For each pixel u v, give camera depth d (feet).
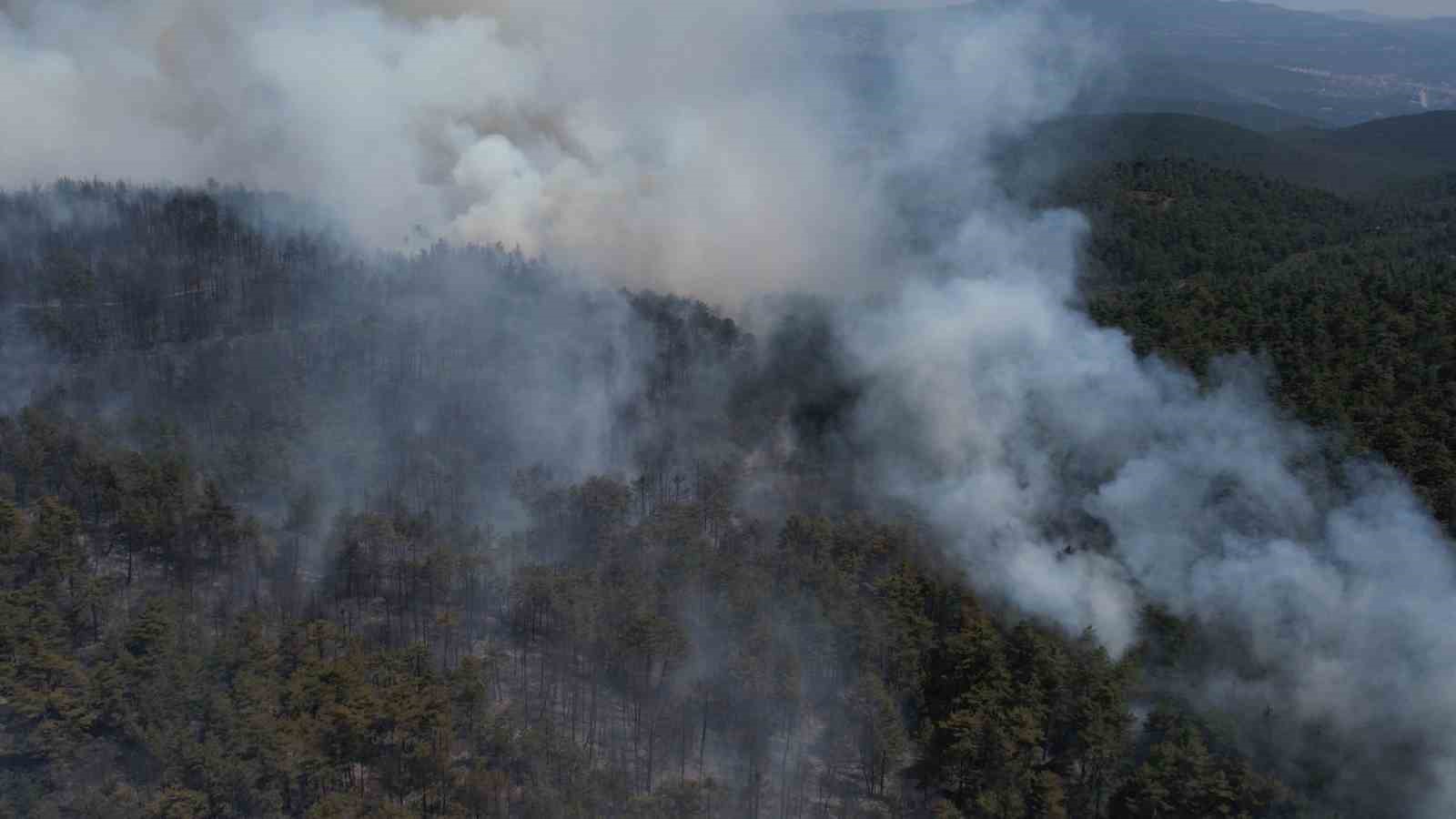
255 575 389.19
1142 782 283.38
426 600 381.40
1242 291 531.09
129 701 302.04
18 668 305.32
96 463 411.75
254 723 291.79
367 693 301.63
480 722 308.19
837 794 307.78
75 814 275.39
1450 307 458.09
